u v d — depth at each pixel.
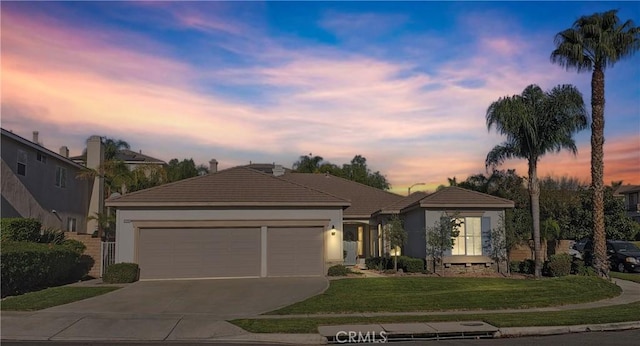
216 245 23.36
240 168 25.48
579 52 22.44
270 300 16.95
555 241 30.23
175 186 23.97
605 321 13.51
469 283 19.81
